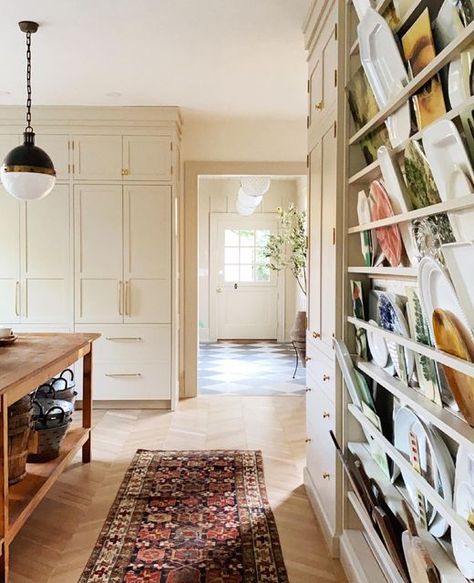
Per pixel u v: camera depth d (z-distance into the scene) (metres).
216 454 3.39
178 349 4.73
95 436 3.75
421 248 1.43
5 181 2.98
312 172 2.70
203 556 2.20
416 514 1.50
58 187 4.36
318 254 2.54
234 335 8.81
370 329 1.76
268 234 8.70
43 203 4.37
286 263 7.75
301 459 3.32
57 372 2.52
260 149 4.75
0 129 4.29
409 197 1.40
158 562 2.15
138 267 4.41
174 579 2.04
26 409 2.40
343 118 2.09
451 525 1.13
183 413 4.33
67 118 4.32
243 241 8.73
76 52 3.19
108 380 4.43
